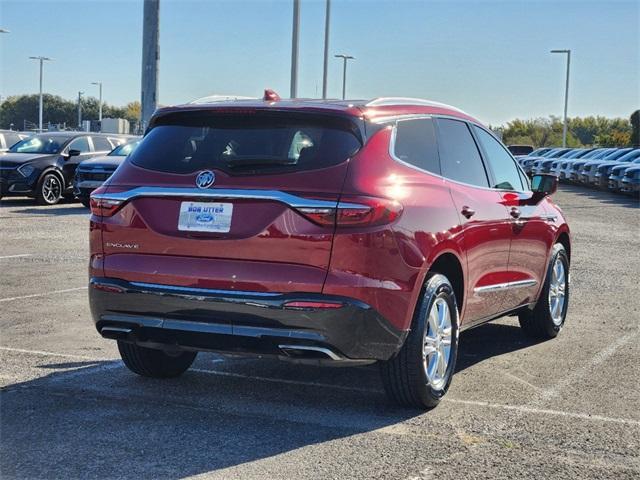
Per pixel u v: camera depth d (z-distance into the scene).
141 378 5.91
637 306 9.03
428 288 5.16
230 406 5.29
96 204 5.16
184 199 4.88
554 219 7.32
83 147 21.89
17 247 12.64
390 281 4.80
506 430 4.91
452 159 5.84
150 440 4.63
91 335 7.17
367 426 4.94
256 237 4.71
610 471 4.29
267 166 4.80
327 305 4.62
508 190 6.62
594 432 4.89
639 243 15.29
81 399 5.37
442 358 5.40
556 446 4.65
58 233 14.50
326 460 4.36
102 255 5.13
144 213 4.98
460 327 5.84
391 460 4.38
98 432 4.75
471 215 5.68
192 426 4.88
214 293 4.77
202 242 4.81
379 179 4.85
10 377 5.86
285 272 4.68
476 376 6.14
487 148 6.52
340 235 4.64
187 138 5.12
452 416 5.17
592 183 35.28
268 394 5.58
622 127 105.19
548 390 5.78
